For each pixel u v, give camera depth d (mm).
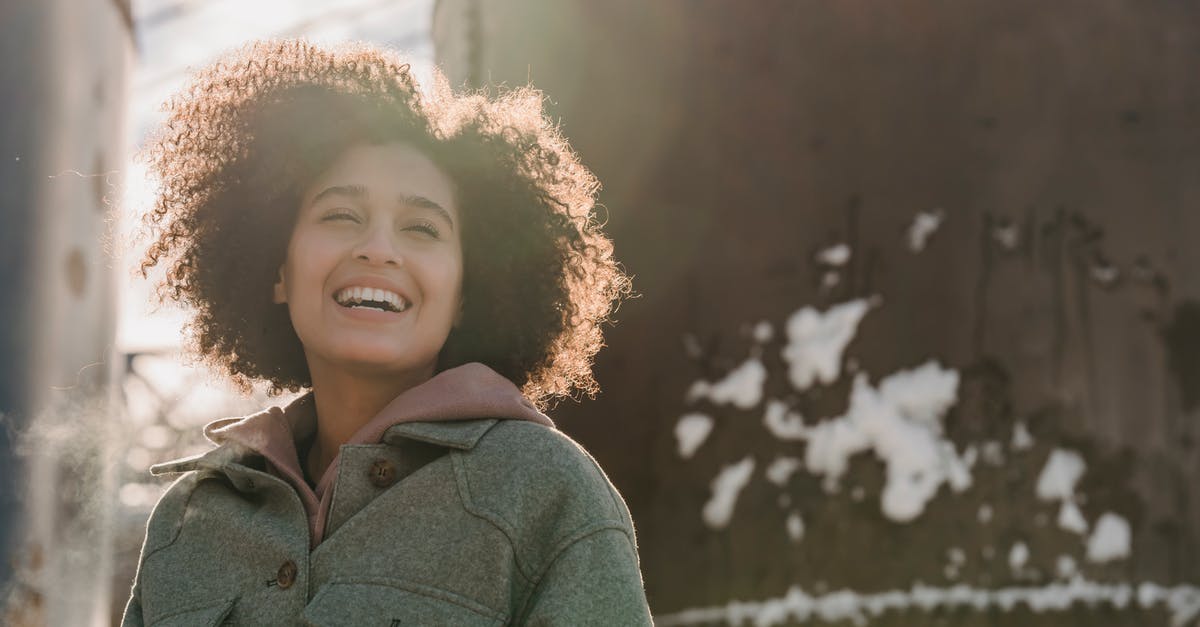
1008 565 4367
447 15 5152
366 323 1424
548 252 1755
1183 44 4695
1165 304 4566
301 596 1303
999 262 4531
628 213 4527
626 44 4621
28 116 3580
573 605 1255
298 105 1627
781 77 4594
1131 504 4449
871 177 4547
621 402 4457
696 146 4570
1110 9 4676
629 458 4441
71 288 3732
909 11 4609
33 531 3453
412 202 1493
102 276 3996
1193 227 4605
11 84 3572
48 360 3578
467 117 1722
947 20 4613
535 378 1796
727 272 4520
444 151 1629
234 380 1851
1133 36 4672
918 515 4371
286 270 1605
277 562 1353
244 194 1697
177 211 1788
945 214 4535
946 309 4496
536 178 1759
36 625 3453
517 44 4664
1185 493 4492
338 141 1550
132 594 1587
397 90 1609
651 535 4410
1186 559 4461
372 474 1359
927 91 4590
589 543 1297
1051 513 4414
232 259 1708
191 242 1771
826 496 4402
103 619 4199
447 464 1338
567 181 1835
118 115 4336
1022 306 4512
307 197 1561
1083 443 4465
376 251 1430
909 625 4309
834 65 4602
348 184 1498
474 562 1280
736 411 4453
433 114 1663
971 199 4547
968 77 4602
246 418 1513
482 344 1699
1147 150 4625
